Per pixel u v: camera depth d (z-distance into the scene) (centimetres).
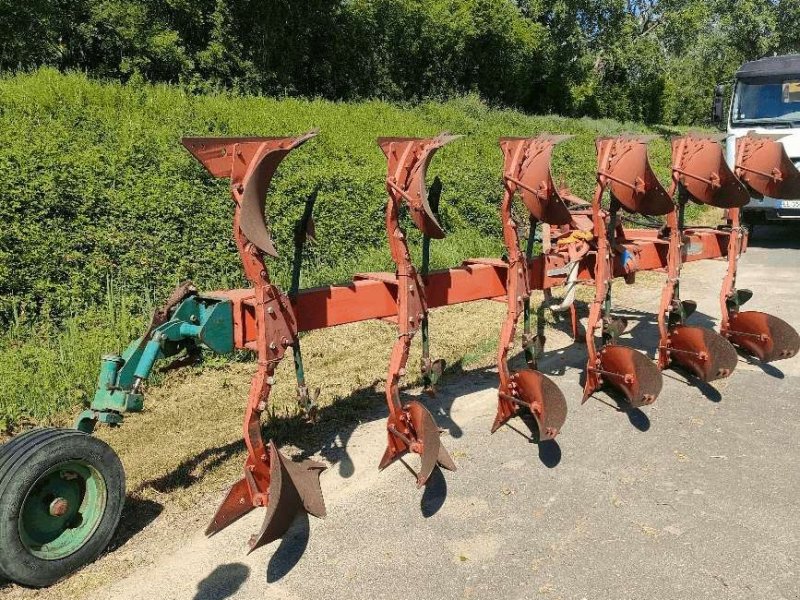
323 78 1981
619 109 3288
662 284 970
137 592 338
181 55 1580
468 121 1802
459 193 1104
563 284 557
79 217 691
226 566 357
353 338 712
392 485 433
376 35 2136
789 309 827
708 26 3347
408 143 394
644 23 3412
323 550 371
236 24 1755
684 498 417
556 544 374
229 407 546
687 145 536
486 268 480
